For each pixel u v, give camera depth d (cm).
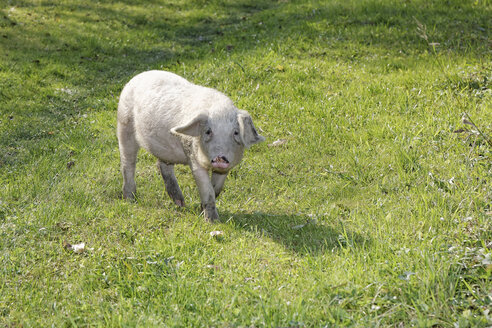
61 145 1004
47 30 1719
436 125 929
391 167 827
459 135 854
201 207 749
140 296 548
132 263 604
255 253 625
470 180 725
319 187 809
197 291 547
